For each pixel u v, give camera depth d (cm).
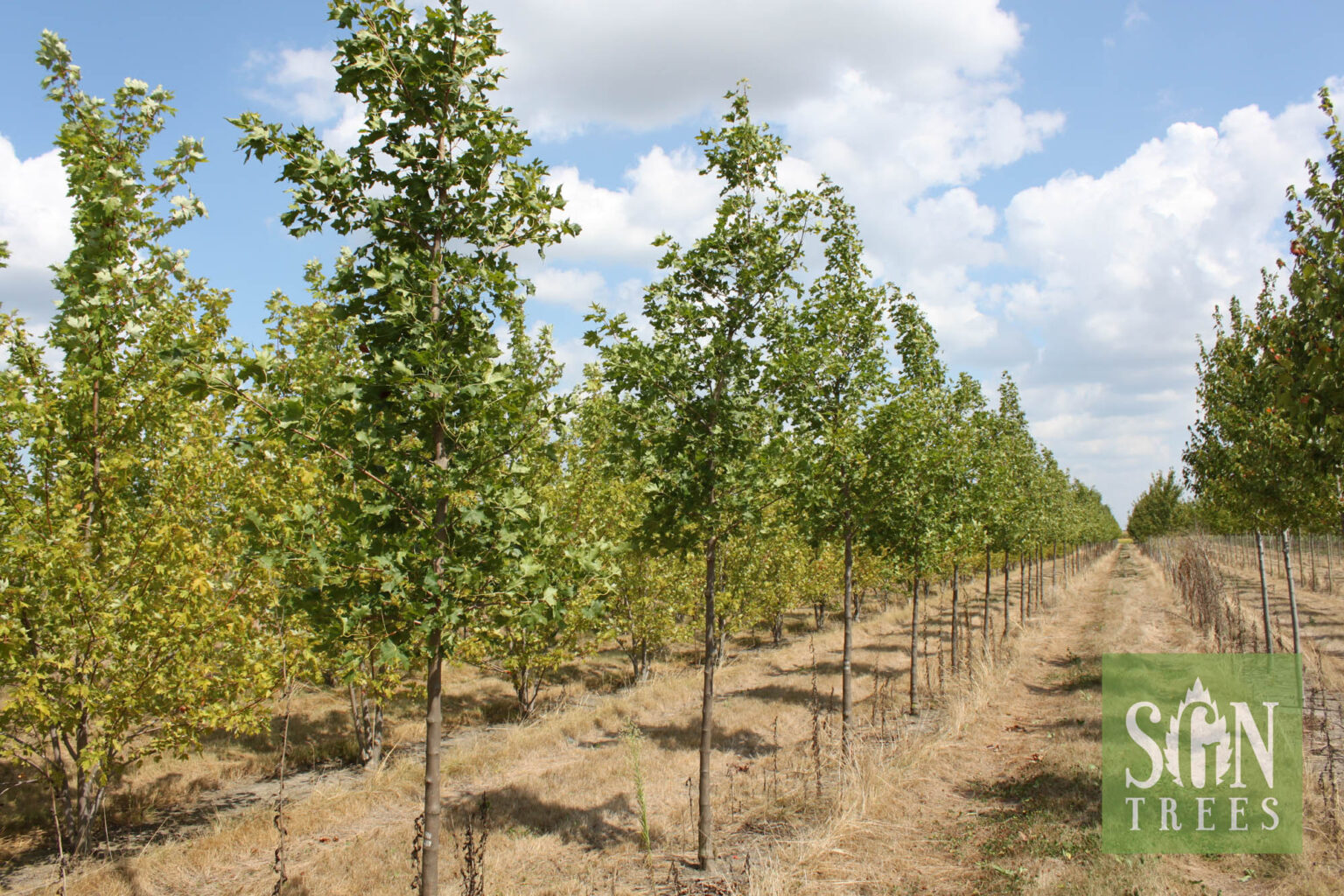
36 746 739
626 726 1213
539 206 518
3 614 669
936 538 1288
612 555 590
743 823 789
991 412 1789
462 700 1567
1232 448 1219
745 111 767
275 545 488
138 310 780
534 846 750
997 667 1500
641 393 728
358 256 495
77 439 759
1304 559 3306
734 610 1822
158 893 689
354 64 471
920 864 648
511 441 507
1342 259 550
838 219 1134
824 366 880
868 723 1188
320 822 859
